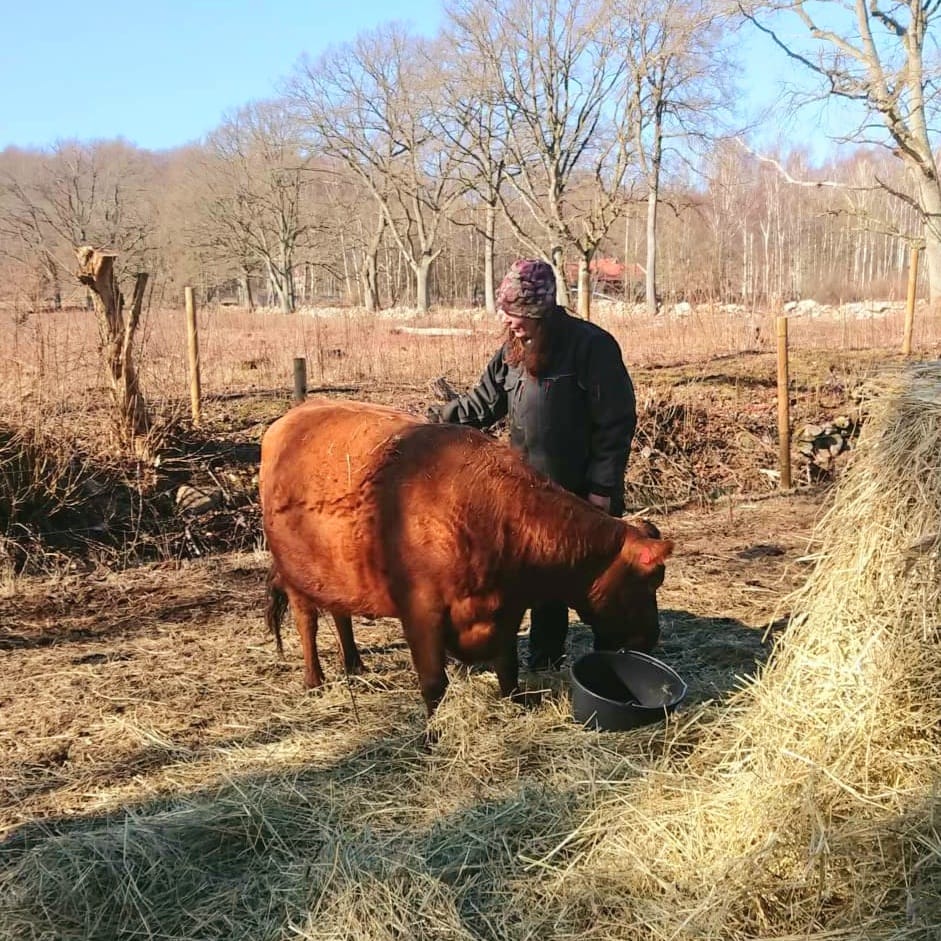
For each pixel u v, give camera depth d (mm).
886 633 2990
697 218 37000
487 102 35688
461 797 3203
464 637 3471
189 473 7508
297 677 4402
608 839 2850
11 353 7551
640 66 31656
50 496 6719
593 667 3783
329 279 70188
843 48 19156
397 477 3436
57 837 3002
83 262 7098
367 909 2611
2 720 3955
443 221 52219
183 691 4254
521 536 3361
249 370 11695
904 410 3219
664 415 9688
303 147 47500
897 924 2410
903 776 2771
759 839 2689
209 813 3115
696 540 7137
